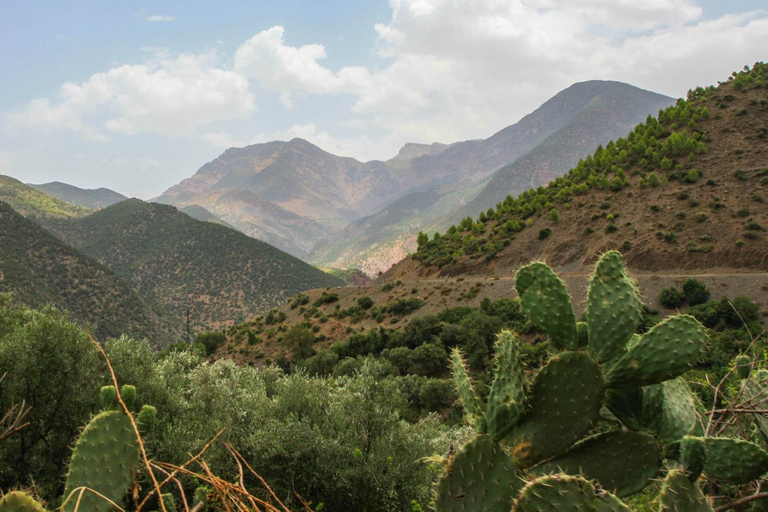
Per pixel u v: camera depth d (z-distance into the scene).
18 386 7.50
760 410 3.38
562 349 2.98
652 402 2.94
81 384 8.15
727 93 83.56
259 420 9.82
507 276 63.12
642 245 55.22
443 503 2.76
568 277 44.28
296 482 8.09
